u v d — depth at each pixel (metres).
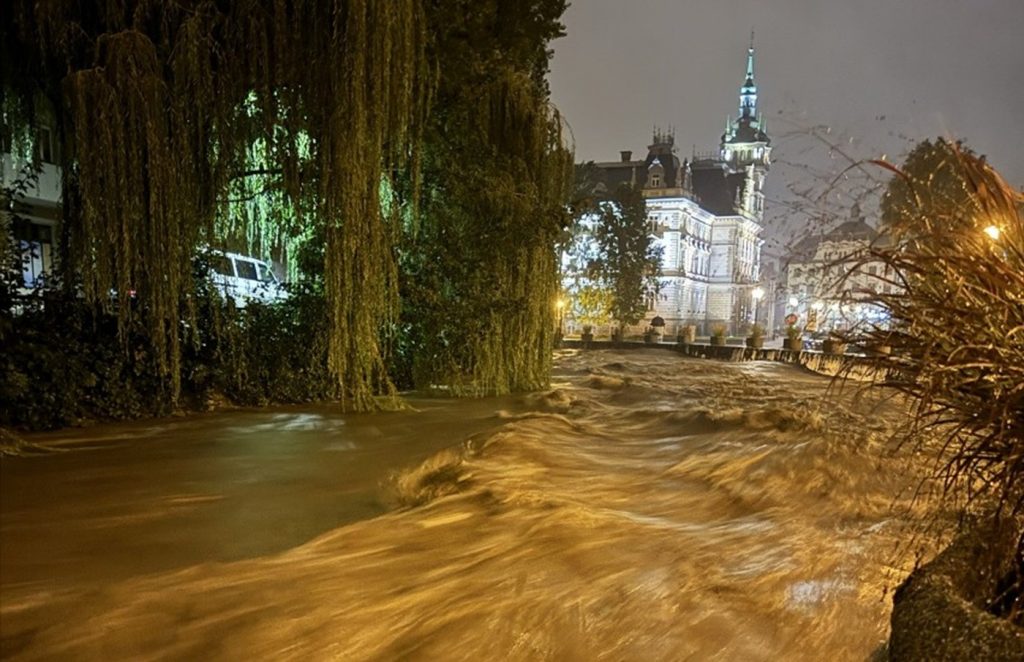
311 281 12.27
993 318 2.27
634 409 11.84
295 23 9.67
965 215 2.46
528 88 14.72
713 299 77.94
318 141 9.98
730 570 4.50
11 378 8.15
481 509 5.73
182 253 9.32
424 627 3.63
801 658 3.38
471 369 13.38
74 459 7.42
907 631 1.91
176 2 9.33
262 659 3.30
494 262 13.45
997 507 2.48
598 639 3.54
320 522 5.54
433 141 13.08
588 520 5.48
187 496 6.19
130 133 8.66
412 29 10.42
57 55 8.82
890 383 2.59
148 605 3.84
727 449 8.29
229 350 10.92
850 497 6.25
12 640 3.44
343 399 10.78
